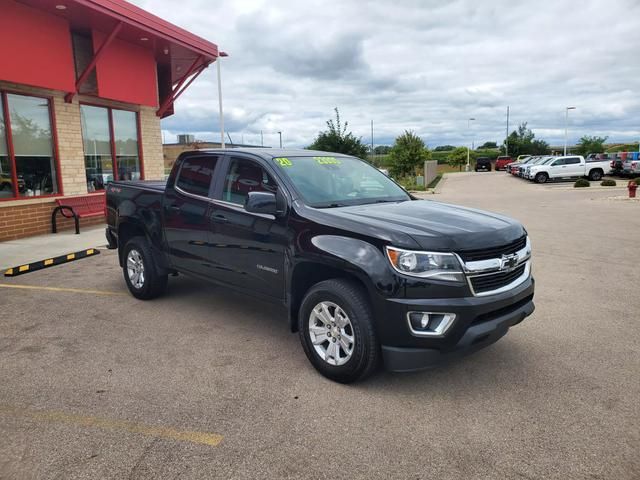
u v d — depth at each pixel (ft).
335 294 12.17
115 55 40.78
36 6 33.37
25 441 10.13
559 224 42.01
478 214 14.14
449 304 11.16
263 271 14.65
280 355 14.57
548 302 19.63
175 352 14.79
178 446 9.95
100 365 13.85
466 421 10.87
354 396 12.01
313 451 9.78
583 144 241.14
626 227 39.81
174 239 18.11
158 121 49.52
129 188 20.54
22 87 35.01
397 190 17.03
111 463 9.41
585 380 12.82
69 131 39.06
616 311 18.47
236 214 15.43
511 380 12.84
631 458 9.51
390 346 11.55
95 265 26.91
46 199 37.06
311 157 16.39
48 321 17.60
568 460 9.47
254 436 10.30
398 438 10.23
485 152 282.15
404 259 11.27
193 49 44.50
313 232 12.99
